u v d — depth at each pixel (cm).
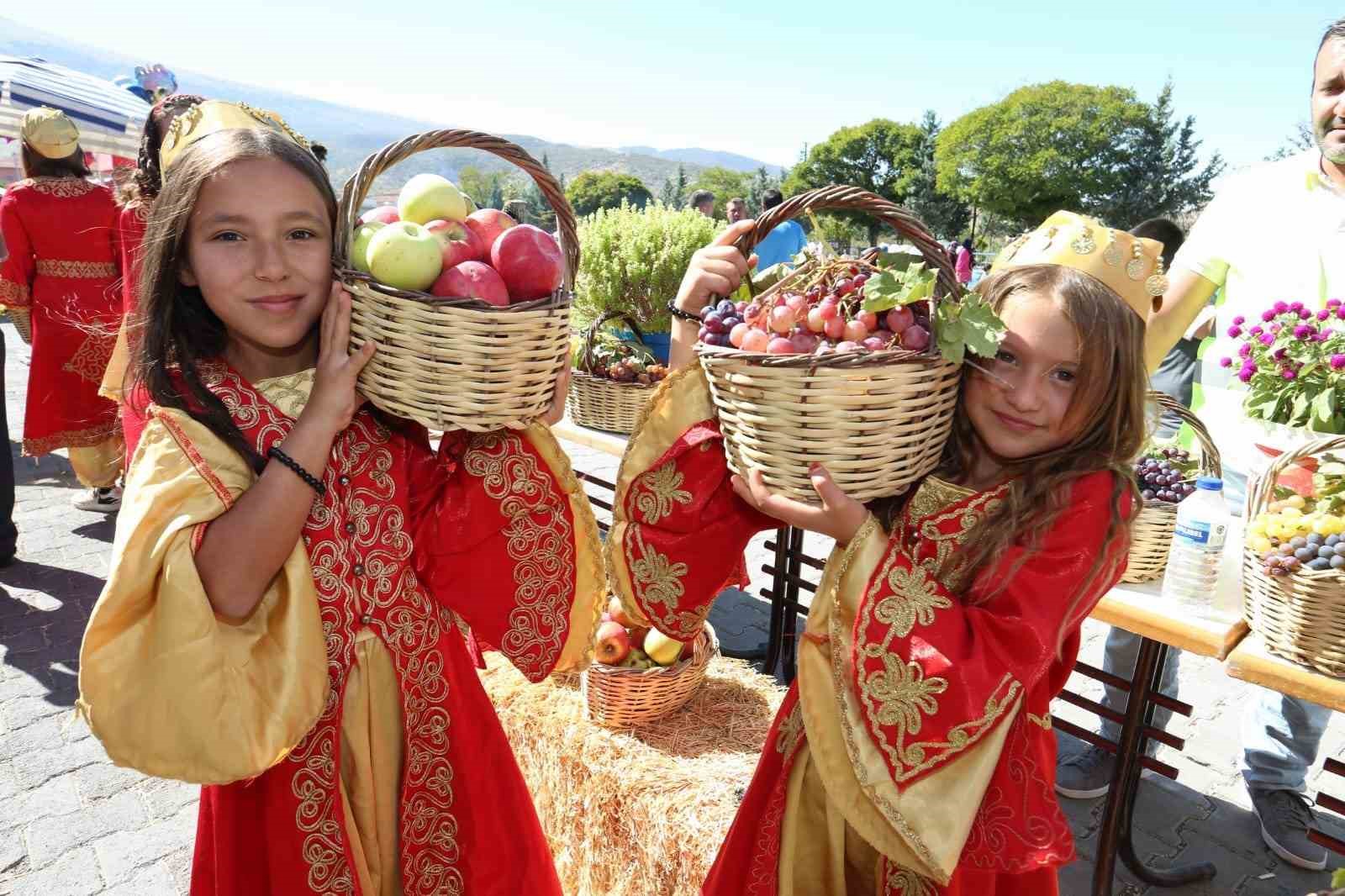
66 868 252
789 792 152
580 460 698
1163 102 5028
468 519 154
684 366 161
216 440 132
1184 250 282
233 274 128
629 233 372
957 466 150
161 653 124
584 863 239
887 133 6088
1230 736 347
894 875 149
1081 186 5056
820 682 139
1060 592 132
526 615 160
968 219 5700
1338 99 234
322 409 129
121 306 474
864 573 132
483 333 124
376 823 150
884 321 135
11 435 703
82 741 312
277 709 131
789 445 127
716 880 162
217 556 126
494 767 160
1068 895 261
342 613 142
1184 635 192
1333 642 169
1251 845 285
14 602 413
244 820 143
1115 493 138
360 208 131
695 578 162
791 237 543
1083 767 308
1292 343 216
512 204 441
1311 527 177
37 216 448
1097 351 134
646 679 238
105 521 518
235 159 127
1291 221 254
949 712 127
